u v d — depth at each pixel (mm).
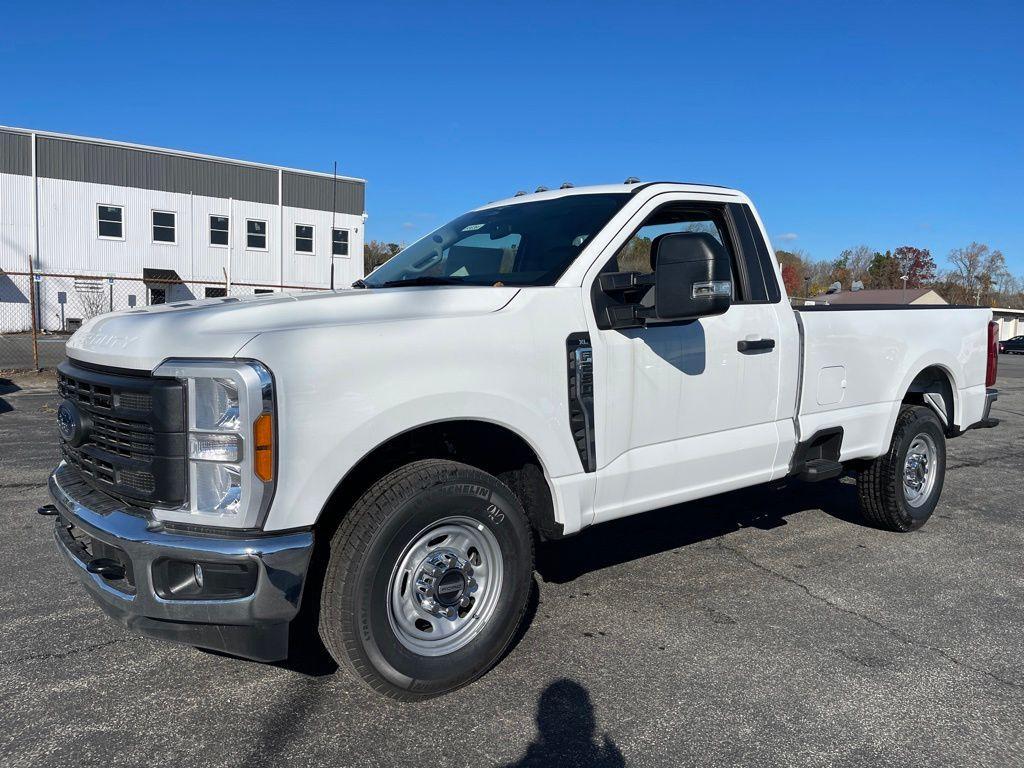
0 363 17109
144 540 2607
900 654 3570
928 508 5496
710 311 3295
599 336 3473
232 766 2652
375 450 3105
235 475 2564
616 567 4711
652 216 3887
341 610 2816
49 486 3283
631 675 3332
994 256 91938
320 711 3012
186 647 3547
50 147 31922
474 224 4406
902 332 5082
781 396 4301
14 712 2975
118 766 2643
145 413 2656
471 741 2818
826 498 6406
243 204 36031
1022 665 3484
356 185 39062
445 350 2971
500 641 3217
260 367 2564
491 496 3115
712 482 4023
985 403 5824
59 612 3898
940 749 2818
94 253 33125
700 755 2758
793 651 3582
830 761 2734
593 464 3471
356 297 3070
